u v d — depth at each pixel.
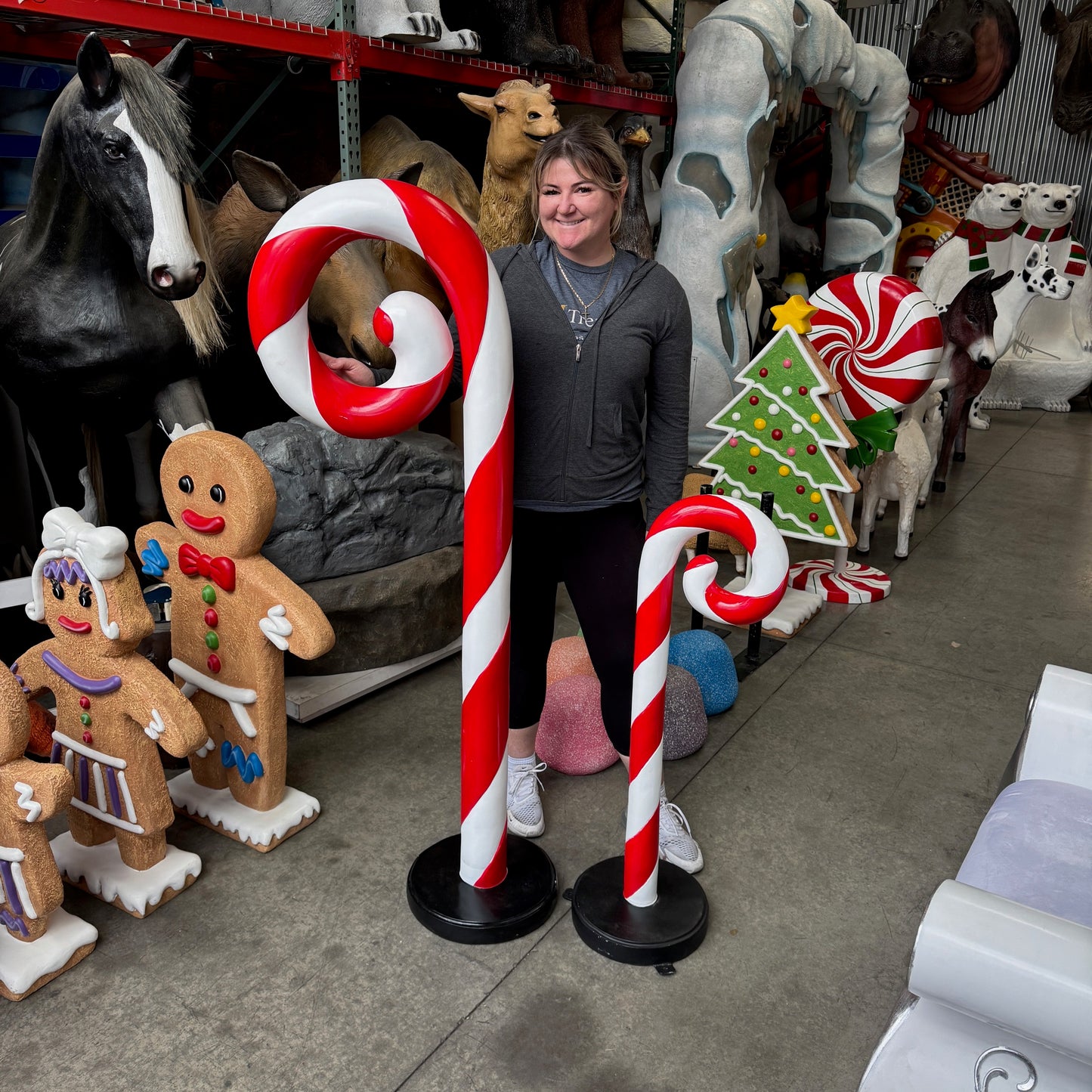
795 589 3.95
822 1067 1.77
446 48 3.39
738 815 2.53
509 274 1.93
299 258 1.66
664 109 5.06
